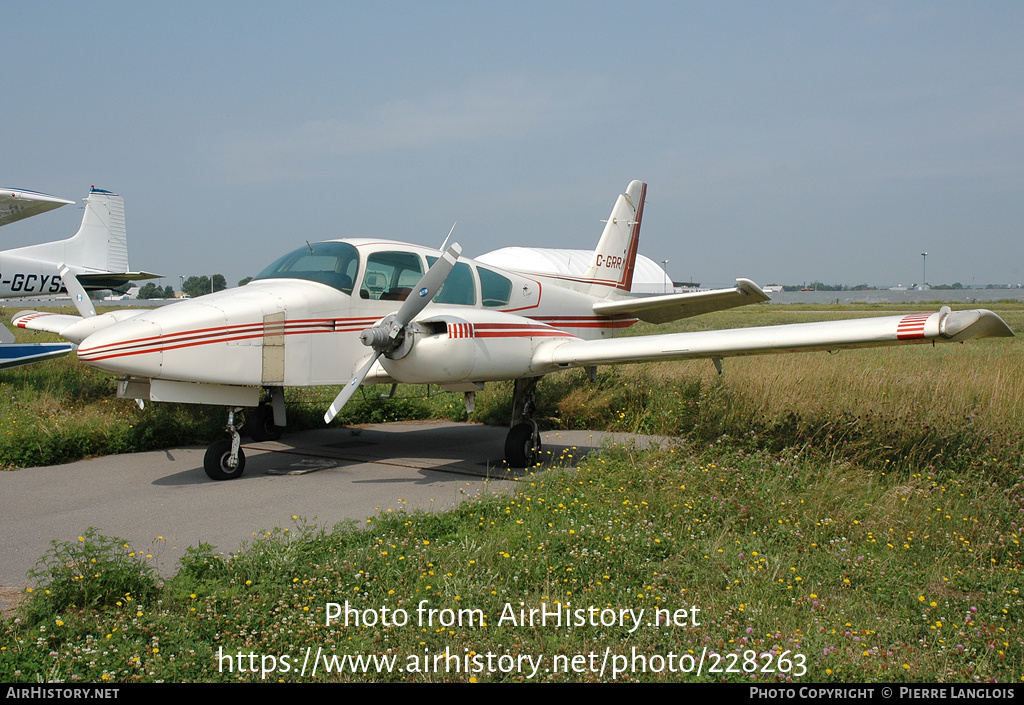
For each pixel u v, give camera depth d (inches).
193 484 265.7
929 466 251.8
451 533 194.9
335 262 300.2
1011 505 211.3
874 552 180.5
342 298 292.4
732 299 363.3
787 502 208.4
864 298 4323.3
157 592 153.6
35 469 289.9
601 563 168.1
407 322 268.7
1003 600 149.6
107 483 266.7
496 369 277.7
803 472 242.5
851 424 295.9
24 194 581.3
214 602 144.6
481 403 424.5
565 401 408.8
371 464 304.5
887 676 121.2
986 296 4744.1
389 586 157.0
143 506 234.8
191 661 124.5
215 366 259.6
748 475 232.8
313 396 424.8
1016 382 376.2
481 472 289.9
